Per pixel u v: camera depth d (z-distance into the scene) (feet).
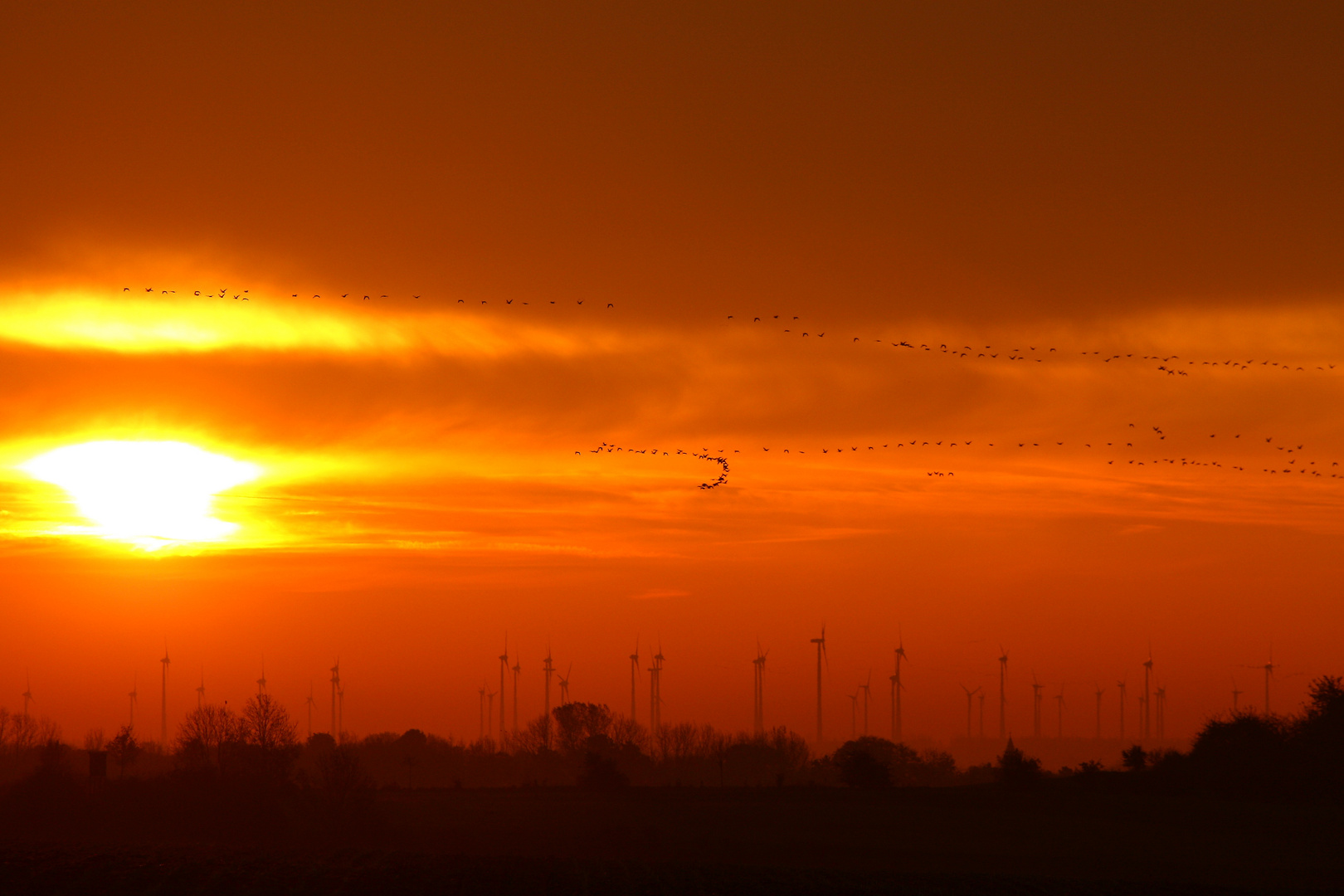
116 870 603.67
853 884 629.92
